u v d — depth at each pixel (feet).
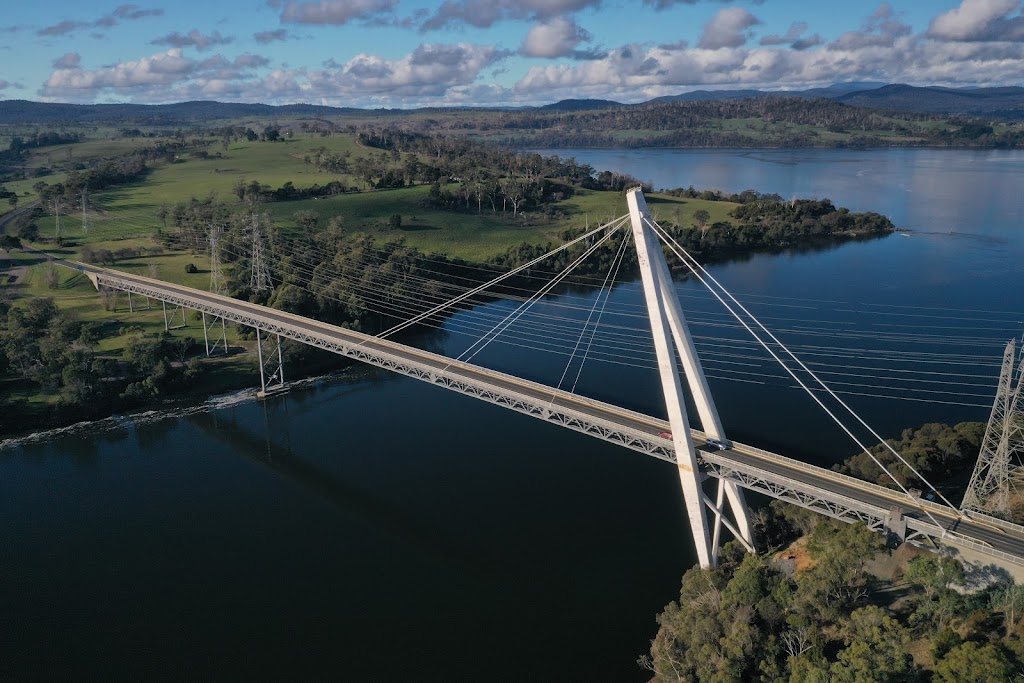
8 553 287.89
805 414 367.86
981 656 154.20
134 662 230.27
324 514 309.83
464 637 235.20
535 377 437.99
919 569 197.88
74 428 404.16
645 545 275.80
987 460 238.48
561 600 249.34
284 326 410.72
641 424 272.10
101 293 563.89
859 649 168.76
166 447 378.32
